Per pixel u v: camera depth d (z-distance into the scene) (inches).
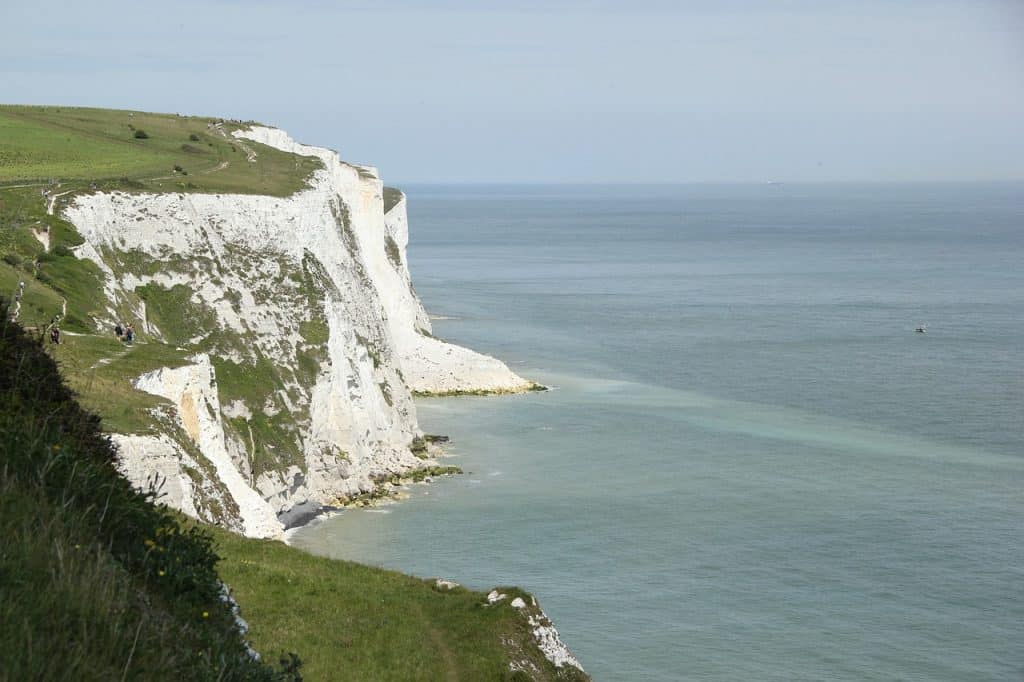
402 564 2481.5
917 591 2384.4
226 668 666.2
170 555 746.8
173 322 2925.7
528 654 1411.2
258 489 2714.1
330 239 3759.8
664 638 2122.3
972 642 2130.9
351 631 1301.7
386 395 3710.6
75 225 2751.0
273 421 2901.1
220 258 3166.8
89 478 740.0
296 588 1378.0
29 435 733.3
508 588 1519.4
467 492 3125.0
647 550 2613.2
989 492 3139.8
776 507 2972.4
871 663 2036.2
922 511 2950.3
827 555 2596.0
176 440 1724.9
